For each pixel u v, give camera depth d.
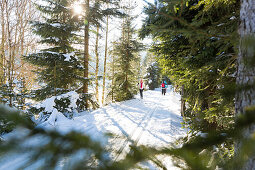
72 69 8.22
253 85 0.62
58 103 5.80
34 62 7.19
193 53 3.03
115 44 12.50
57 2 7.99
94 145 0.53
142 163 0.56
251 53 0.54
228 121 2.10
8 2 8.38
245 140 0.51
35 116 4.98
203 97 3.27
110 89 12.34
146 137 3.83
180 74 3.78
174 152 0.58
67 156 0.49
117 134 0.72
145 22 3.68
